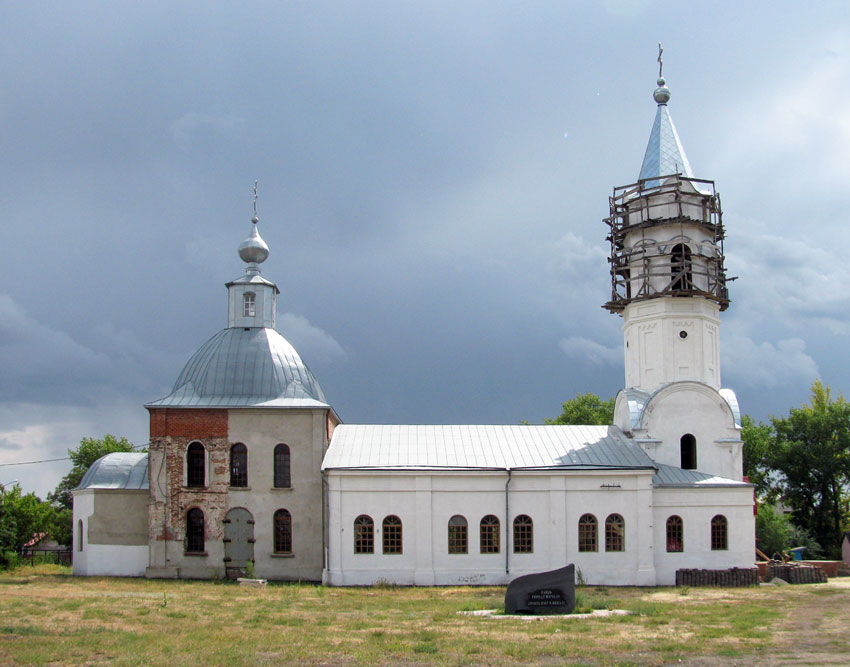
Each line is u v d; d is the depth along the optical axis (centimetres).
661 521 4978
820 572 4903
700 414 5262
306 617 3247
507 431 5438
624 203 5597
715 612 3394
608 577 4856
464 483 4900
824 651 2469
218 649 2486
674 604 3706
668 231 5403
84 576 5144
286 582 4944
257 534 5047
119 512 5231
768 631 2848
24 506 7519
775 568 4947
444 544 4844
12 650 2427
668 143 5628
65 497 10031
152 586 4531
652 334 5400
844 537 7638
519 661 2325
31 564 6419
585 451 5172
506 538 4862
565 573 3391
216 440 5122
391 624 3047
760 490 8500
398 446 5209
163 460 5106
